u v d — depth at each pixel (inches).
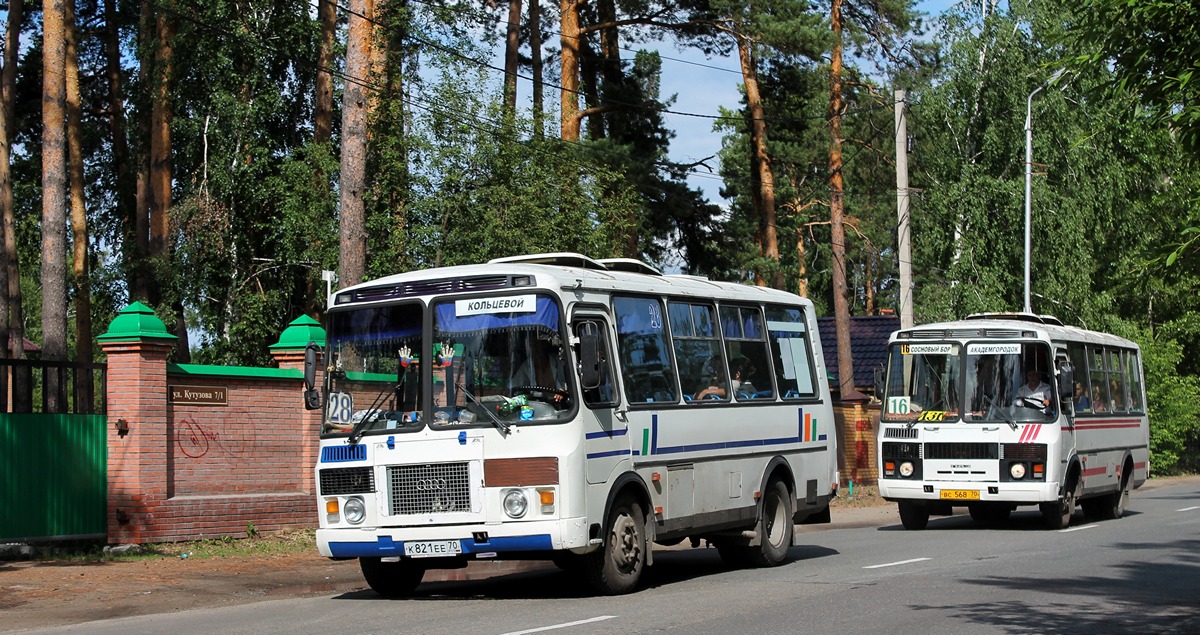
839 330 1530.5
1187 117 376.2
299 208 1063.0
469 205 1029.8
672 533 531.8
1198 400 1820.9
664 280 565.0
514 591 530.6
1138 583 533.0
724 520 573.6
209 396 698.2
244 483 714.2
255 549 674.8
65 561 613.0
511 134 1050.1
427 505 473.4
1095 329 1552.7
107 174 1467.8
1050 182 1542.8
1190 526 859.4
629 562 502.3
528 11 1375.5
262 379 729.0
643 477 512.7
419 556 473.4
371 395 490.0
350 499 485.4
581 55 1416.1
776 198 2066.9
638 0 1385.3
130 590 528.4
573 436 465.7
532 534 460.8
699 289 581.6
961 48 1544.0
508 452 465.7
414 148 1029.8
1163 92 383.6
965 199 1504.7
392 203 1047.0
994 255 1505.9
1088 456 893.8
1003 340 831.7
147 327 663.1
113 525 653.9
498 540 463.8
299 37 1151.6
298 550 681.0
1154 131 413.1
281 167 1094.4
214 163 1117.1
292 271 1139.3
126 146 1432.1
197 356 1165.7
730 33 1358.3
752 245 1649.9
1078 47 417.7
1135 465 1026.1
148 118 1266.0
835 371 1727.4
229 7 1125.1
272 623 437.4
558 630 402.0
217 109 1112.8
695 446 553.6
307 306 1139.3
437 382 480.7
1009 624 418.0
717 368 585.3
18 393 637.9
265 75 1144.2
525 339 475.8
